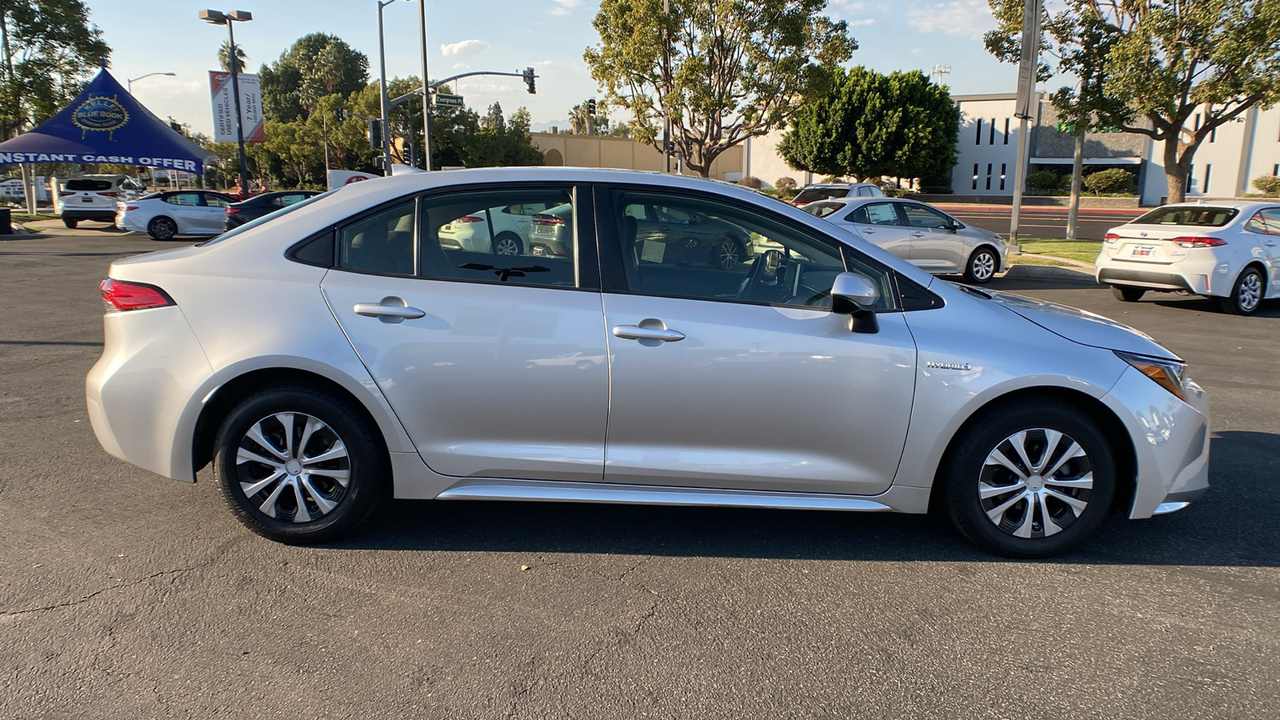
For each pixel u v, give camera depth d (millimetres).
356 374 3273
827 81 23484
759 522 3883
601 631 2902
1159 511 3441
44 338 8117
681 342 3275
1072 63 16844
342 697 2498
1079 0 16422
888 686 2598
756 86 22953
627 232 3412
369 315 3303
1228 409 5953
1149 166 42406
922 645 2834
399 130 57281
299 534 3461
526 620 2967
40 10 27516
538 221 3410
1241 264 10156
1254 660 2758
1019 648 2822
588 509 4020
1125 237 10984
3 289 11562
